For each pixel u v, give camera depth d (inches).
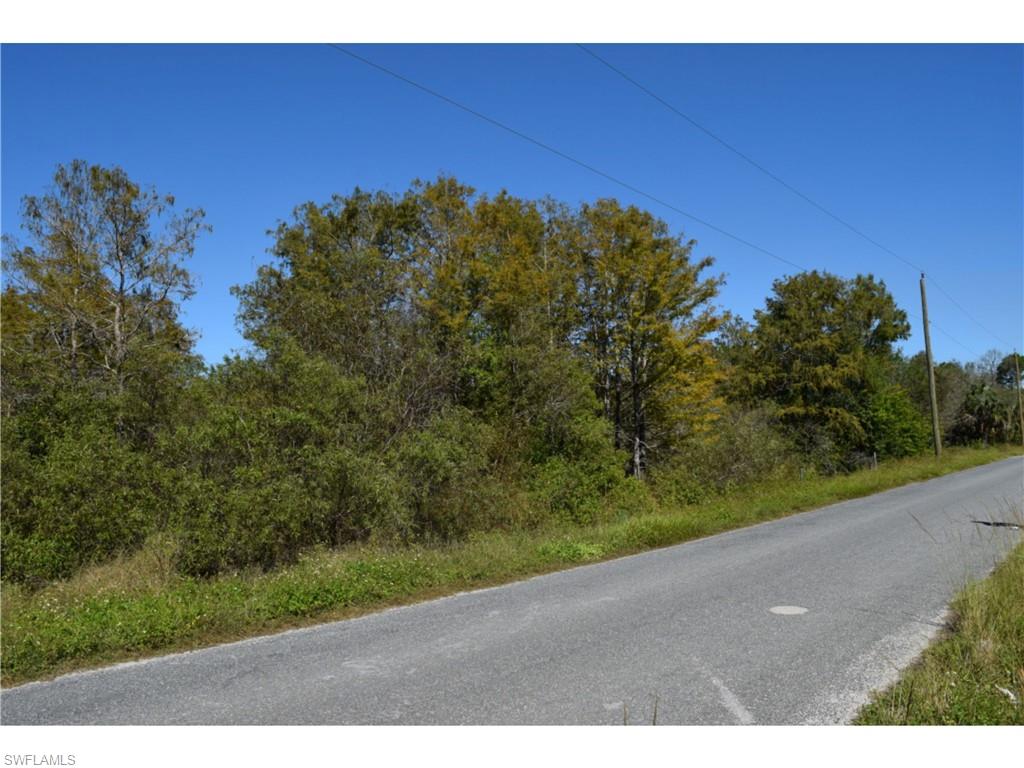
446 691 194.7
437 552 414.3
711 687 195.0
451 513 522.0
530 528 582.6
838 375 1318.9
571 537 483.5
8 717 180.7
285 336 492.1
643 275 842.2
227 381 474.6
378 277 673.6
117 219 835.4
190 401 513.7
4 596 302.7
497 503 558.6
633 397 896.9
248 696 193.0
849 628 254.5
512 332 729.0
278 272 853.2
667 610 287.6
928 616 270.1
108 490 414.9
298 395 464.1
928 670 196.7
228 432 416.5
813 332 1360.7
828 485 862.5
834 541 474.0
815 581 341.4
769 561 403.2
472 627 266.7
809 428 1314.0
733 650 229.0
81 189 817.5
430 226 932.0
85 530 409.4
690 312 881.5
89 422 467.8
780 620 267.6
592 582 355.6
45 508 406.9
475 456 557.9
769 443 935.0
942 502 711.1
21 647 222.7
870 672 206.2
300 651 236.8
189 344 863.1
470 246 840.9
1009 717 168.2
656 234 892.0
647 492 737.6
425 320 687.1
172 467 426.9
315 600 300.4
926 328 1472.7
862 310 1653.5
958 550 415.2
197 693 196.1
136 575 357.4
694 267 871.7
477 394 698.8
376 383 586.2
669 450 923.4
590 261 898.1
